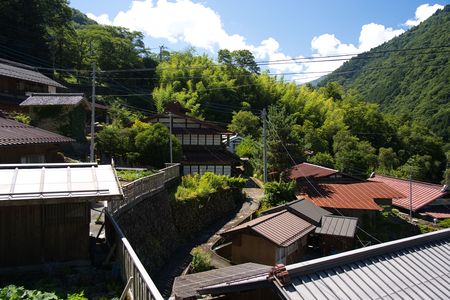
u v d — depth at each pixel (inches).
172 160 986.7
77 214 311.7
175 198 705.0
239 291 238.4
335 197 939.3
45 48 1577.3
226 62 2377.0
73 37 1834.4
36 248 302.2
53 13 1630.2
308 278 217.9
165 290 474.9
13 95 1082.1
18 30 1453.0
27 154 536.4
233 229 603.5
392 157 1872.5
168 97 1718.8
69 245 309.9
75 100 965.2
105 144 983.0
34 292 249.1
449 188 1127.0
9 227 295.7
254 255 581.9
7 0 1396.4
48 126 950.4
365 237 885.2
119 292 269.9
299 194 955.3
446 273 279.1
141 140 987.9
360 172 1544.0
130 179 740.0
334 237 689.6
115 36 2194.9
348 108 2219.5
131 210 504.4
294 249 639.1
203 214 796.0
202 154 1193.4
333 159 1599.4
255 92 2069.4
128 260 262.7
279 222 637.3
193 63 2073.1
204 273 369.7
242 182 999.0
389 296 227.1
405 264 272.7
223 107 1910.7
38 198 273.3
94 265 315.6
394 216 997.8
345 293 214.8
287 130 1048.8
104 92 1811.0
